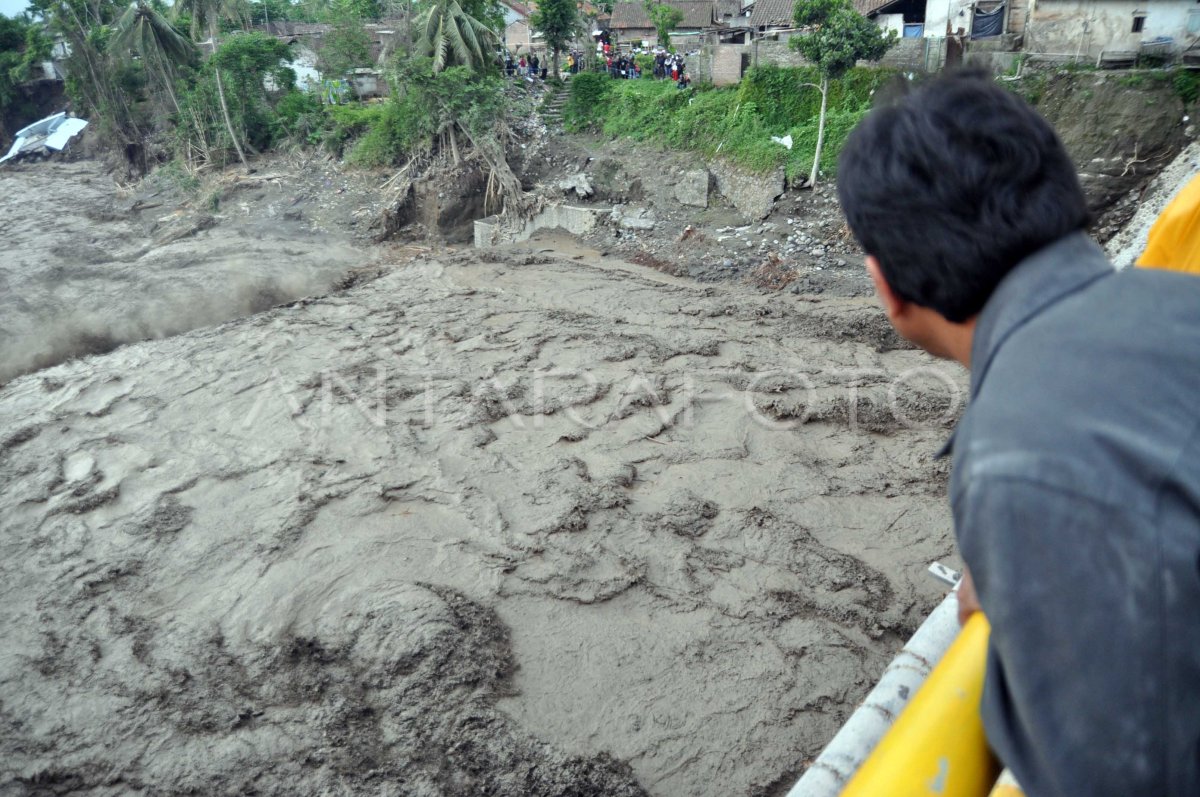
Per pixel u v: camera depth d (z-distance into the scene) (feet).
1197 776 2.43
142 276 74.13
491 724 18.99
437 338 45.06
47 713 20.86
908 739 4.01
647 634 21.56
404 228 91.50
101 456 34.65
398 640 21.59
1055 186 3.12
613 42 131.75
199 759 18.95
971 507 2.71
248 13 156.46
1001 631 2.62
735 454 30.25
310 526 27.61
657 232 72.33
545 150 90.74
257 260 78.33
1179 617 2.31
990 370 2.98
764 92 73.77
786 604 22.29
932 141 3.18
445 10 92.02
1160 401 2.48
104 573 26.30
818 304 50.85
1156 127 53.16
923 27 80.23
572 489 28.19
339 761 18.49
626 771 17.76
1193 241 7.01
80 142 162.20
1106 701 2.38
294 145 117.29
